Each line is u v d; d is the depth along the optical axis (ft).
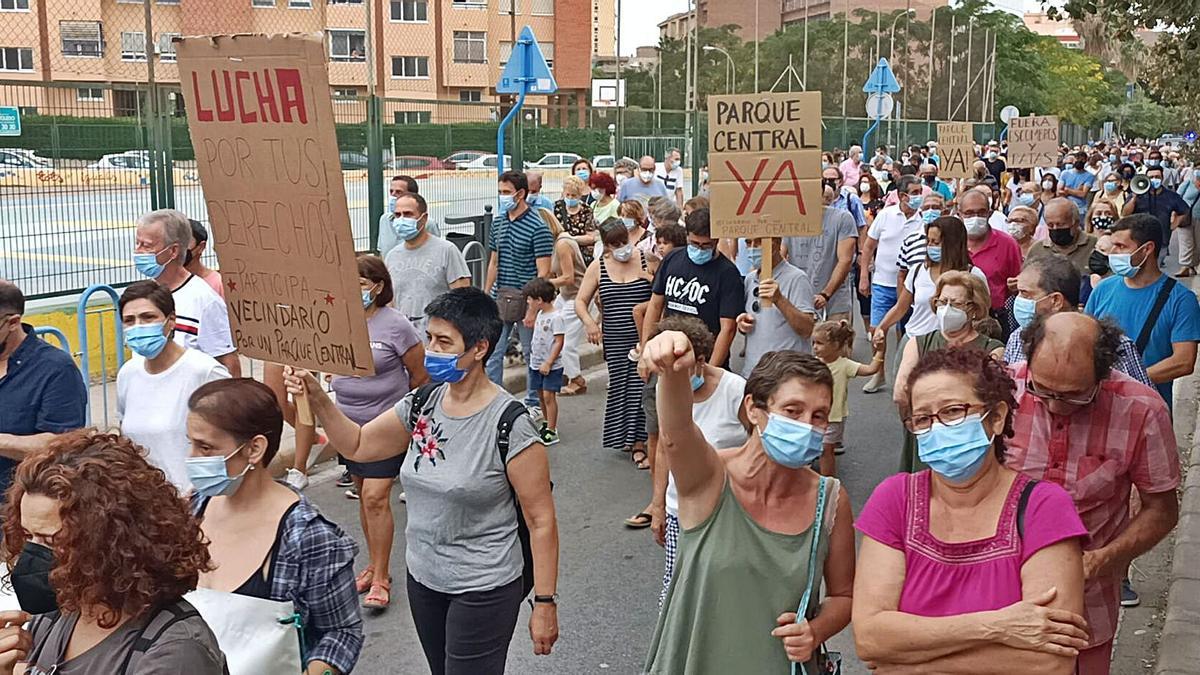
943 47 227.20
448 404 13.48
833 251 31.63
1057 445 12.46
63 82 30.07
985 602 9.55
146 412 16.02
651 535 23.85
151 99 32.35
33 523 8.00
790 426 10.50
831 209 31.60
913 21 224.33
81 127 30.58
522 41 47.37
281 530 10.57
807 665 10.85
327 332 12.19
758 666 10.80
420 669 17.81
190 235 19.25
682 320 16.58
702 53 219.82
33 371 15.64
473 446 13.17
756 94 21.58
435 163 44.57
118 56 141.59
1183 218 59.06
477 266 39.34
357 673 17.66
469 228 45.27
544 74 47.34
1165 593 20.47
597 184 47.32
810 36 222.69
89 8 138.31
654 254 33.04
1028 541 9.55
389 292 20.80
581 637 18.92
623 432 28.99
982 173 62.80
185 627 8.14
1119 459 12.32
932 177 58.75
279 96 11.74
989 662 9.29
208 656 8.16
